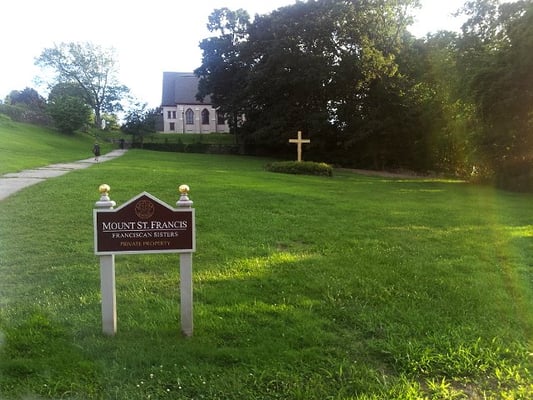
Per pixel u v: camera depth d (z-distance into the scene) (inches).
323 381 135.9
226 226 355.6
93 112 3034.0
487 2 1050.1
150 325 171.5
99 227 155.9
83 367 140.3
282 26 1672.0
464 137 1147.9
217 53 1994.3
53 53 2965.1
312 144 1745.8
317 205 478.9
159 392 129.3
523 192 882.8
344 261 262.7
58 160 1101.7
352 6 1641.2
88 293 205.0
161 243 158.1
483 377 140.5
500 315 186.2
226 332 166.6
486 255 286.2
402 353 151.7
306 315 183.0
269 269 246.2
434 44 1331.2
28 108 2488.9
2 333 162.1
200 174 781.3
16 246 281.6
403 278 231.0
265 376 137.3
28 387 130.6
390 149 1692.9
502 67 921.5
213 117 3189.0
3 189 514.6
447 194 711.1
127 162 1128.2
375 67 1598.2
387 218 416.2
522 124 950.4
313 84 1665.8
